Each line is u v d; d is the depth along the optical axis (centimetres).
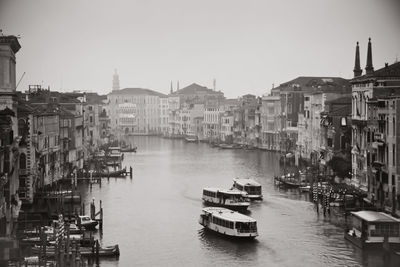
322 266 6331
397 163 7950
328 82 17075
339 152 11475
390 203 8112
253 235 7306
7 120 6888
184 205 9631
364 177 9625
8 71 7844
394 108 8044
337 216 8531
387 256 6562
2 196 6278
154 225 8175
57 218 7956
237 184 10269
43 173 10031
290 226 7981
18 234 6731
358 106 10006
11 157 7038
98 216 8562
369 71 10412
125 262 6506
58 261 5597
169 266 6391
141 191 11050
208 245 7181
